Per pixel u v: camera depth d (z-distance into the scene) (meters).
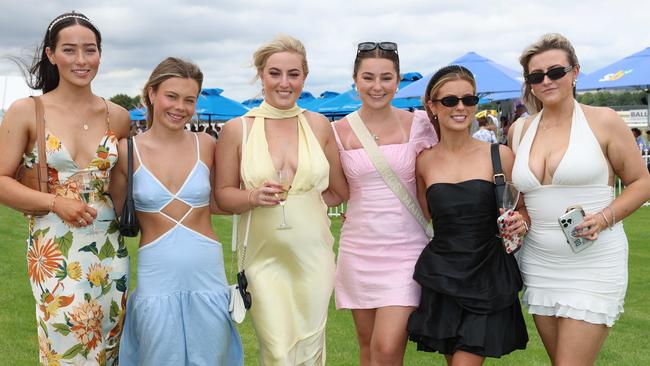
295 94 4.14
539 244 3.81
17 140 3.71
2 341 5.88
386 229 4.26
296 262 4.08
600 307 3.63
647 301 7.02
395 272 4.20
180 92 3.80
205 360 3.86
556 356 3.77
